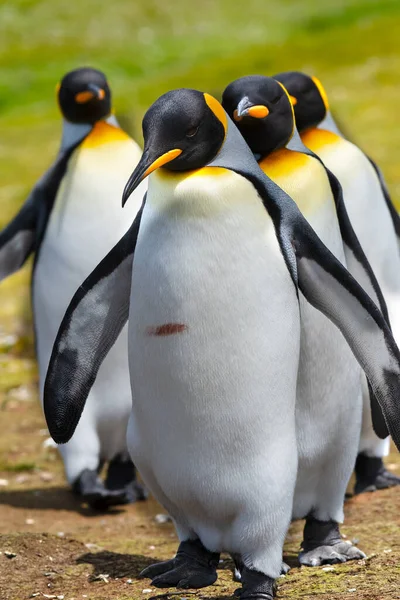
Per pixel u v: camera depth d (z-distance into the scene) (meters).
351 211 10.03
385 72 46.97
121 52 58.44
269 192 7.13
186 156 6.91
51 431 7.67
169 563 8.11
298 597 7.38
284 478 7.21
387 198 11.29
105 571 8.41
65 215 10.87
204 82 49.28
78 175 10.84
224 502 7.27
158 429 7.24
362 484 11.48
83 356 7.67
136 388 7.29
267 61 52.50
